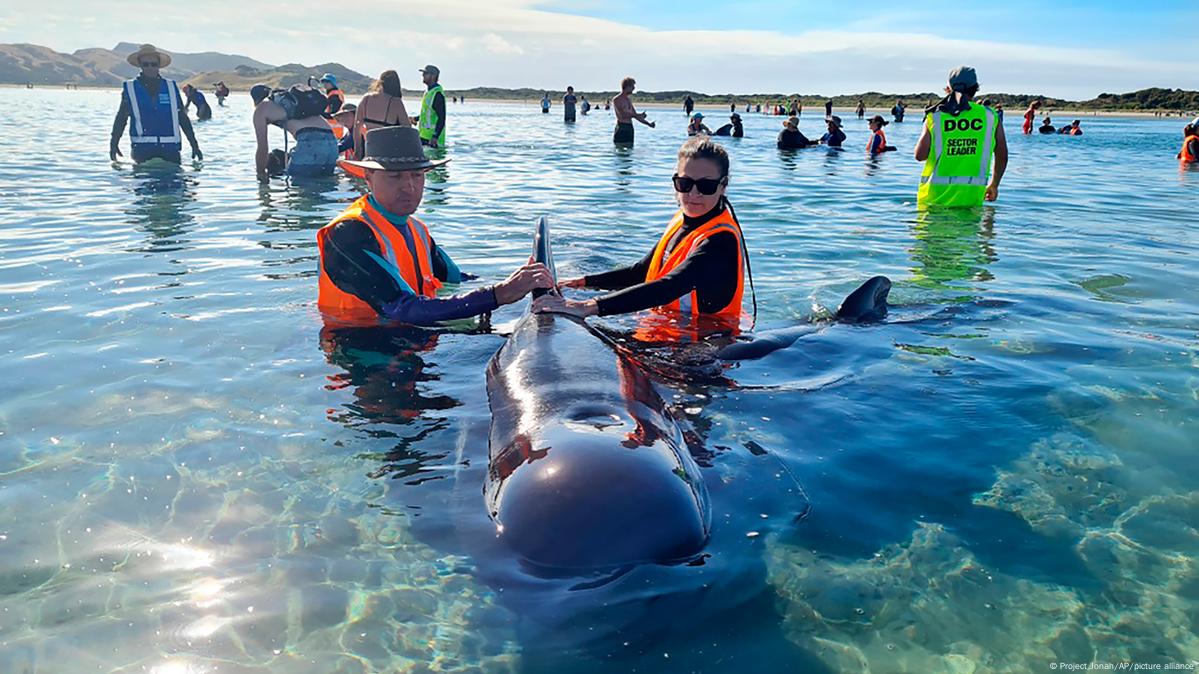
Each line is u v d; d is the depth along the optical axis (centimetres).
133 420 341
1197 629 221
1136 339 473
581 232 799
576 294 557
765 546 254
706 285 479
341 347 431
